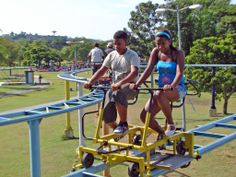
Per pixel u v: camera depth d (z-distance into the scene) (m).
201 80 16.36
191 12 47.81
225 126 6.77
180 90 4.83
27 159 10.13
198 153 5.12
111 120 4.93
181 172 8.49
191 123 14.43
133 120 14.12
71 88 31.62
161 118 14.23
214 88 16.31
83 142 10.52
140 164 4.32
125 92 4.73
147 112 4.40
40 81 40.81
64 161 9.66
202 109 18.31
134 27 58.41
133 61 5.06
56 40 138.00
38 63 83.94
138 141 4.97
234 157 9.52
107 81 7.07
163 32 4.79
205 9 48.50
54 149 10.94
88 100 7.03
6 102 23.94
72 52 86.19
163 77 4.85
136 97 4.93
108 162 4.60
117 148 4.73
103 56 14.05
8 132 13.82
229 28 43.16
